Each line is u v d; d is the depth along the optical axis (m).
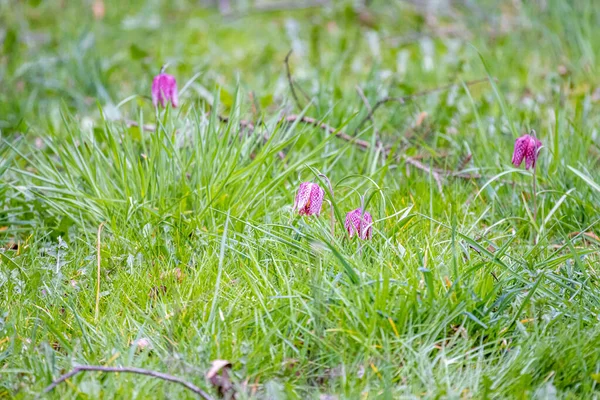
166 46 11.23
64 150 6.77
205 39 11.73
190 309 4.66
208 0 14.05
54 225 6.09
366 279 4.62
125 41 11.49
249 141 6.42
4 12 12.02
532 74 9.43
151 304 4.89
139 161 5.97
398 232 5.38
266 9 12.66
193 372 4.17
